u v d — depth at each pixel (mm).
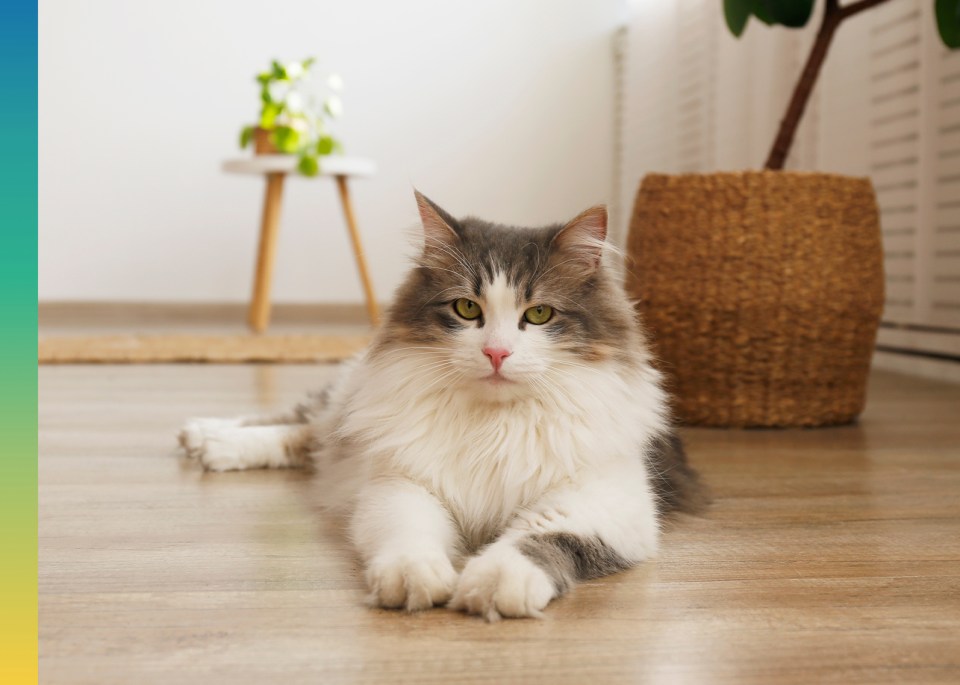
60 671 889
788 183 2326
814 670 913
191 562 1239
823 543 1371
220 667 901
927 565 1264
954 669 917
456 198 5762
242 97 5547
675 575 1210
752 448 2156
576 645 966
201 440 1912
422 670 899
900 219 3316
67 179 5496
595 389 1348
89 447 2072
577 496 1256
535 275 1349
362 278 4910
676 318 2422
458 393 1349
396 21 5613
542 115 5762
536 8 5695
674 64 4434
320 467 1688
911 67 3150
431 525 1214
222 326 5160
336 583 1153
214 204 5609
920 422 2518
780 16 2447
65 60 5426
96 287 5594
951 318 3102
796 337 2369
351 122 5641
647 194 2510
